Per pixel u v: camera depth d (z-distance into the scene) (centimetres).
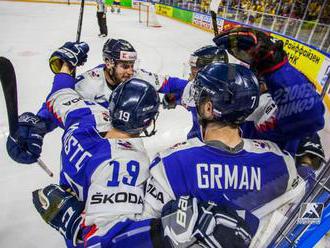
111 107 94
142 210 74
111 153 84
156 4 1694
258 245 72
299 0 757
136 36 983
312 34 665
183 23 1450
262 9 967
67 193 92
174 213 66
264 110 104
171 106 222
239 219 66
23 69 539
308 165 104
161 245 64
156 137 338
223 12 1184
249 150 76
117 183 76
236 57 98
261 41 89
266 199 72
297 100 89
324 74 541
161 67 633
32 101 413
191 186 72
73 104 119
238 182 72
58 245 191
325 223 61
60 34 888
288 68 90
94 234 70
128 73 180
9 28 893
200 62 185
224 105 71
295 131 93
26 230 200
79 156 90
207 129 78
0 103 380
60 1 1661
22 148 146
